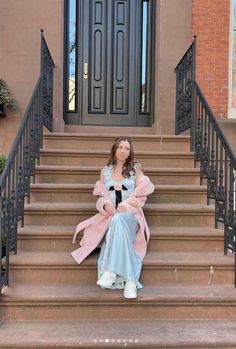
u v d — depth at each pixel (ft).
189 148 17.43
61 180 15.43
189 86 17.12
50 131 18.62
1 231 11.05
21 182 13.03
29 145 14.07
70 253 12.39
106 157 16.37
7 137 19.12
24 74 19.52
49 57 17.90
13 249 12.26
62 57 19.98
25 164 13.57
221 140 13.47
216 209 13.57
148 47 21.29
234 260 12.14
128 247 10.93
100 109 21.26
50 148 17.16
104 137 17.31
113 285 11.06
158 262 11.95
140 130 20.97
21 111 19.33
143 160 16.52
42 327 10.48
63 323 10.74
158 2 20.30
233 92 20.24
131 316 11.03
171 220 13.89
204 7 19.98
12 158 11.80
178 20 19.98
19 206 12.98
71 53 21.21
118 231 10.94
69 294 10.94
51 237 12.71
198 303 11.09
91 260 11.85
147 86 21.36
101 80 21.26
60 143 17.20
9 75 19.48
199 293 11.28
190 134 17.10
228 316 11.19
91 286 11.56
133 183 12.32
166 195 14.78
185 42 20.01
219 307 11.16
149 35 21.26
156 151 16.97
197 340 9.95
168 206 14.03
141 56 21.30
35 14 19.58
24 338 9.84
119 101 21.31
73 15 21.15
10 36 19.52
